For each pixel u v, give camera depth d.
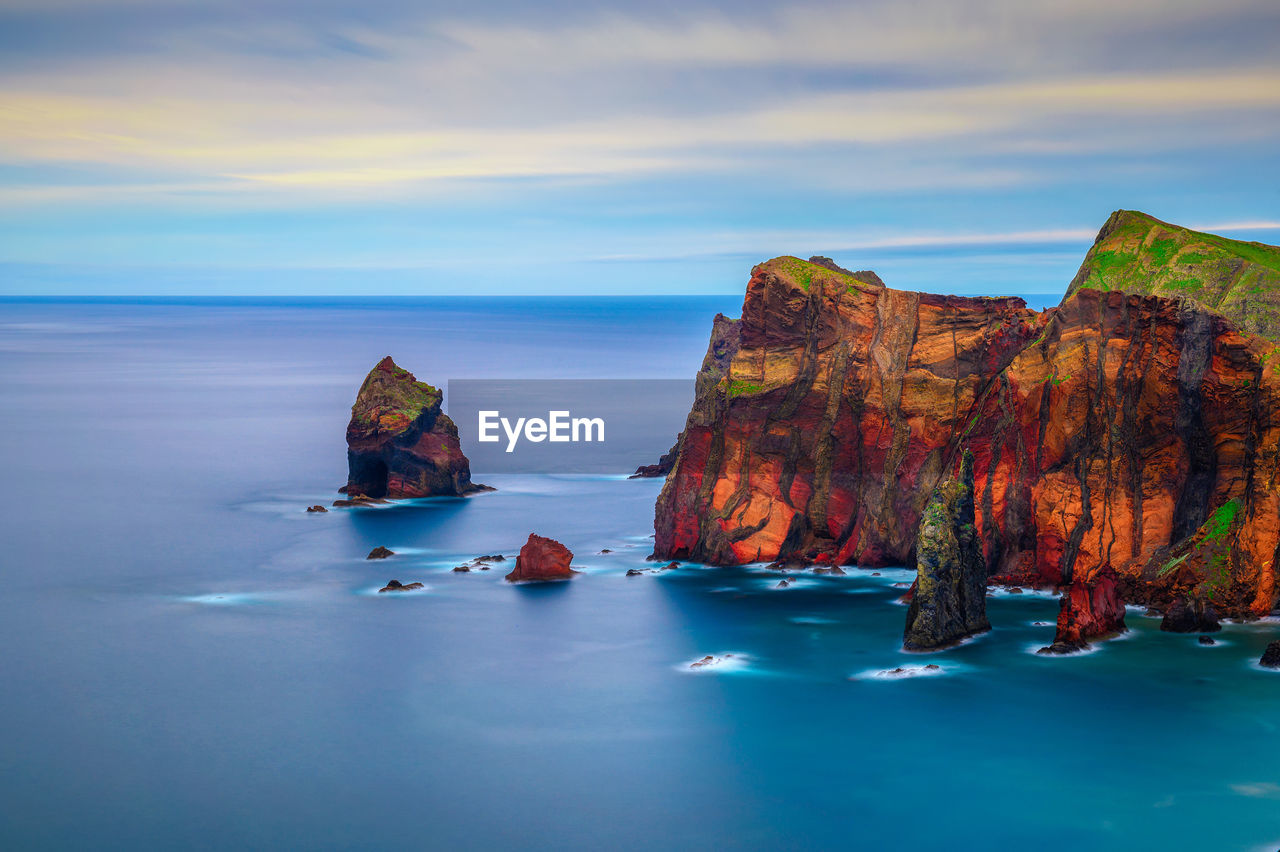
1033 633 91.19
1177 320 101.12
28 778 68.56
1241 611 92.25
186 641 93.88
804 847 59.59
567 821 62.69
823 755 70.12
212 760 70.88
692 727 74.75
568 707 78.56
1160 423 101.12
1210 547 94.38
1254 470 94.75
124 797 66.06
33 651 91.62
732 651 89.50
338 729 75.44
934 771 67.56
